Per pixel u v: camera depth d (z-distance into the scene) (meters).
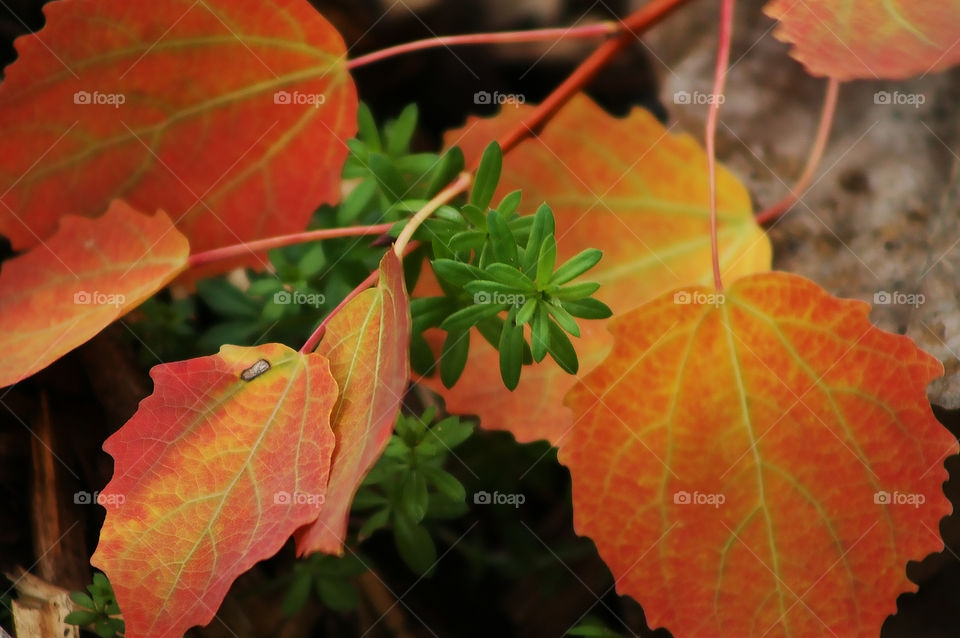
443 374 0.23
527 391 0.24
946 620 0.25
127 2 0.23
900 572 0.22
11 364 0.23
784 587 0.22
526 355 0.23
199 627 0.25
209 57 0.23
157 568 0.21
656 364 0.22
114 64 0.23
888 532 0.22
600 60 0.24
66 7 0.23
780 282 0.22
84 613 0.24
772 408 0.22
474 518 0.26
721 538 0.22
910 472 0.22
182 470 0.21
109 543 0.21
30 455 0.25
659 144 0.25
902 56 0.23
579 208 0.25
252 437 0.22
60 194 0.24
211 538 0.21
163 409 0.22
